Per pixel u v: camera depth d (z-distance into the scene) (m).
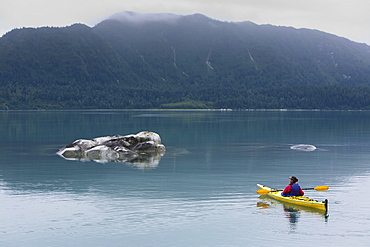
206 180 33.81
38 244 19.52
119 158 46.81
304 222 22.36
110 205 25.58
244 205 25.73
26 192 29.31
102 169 39.19
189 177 35.12
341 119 156.88
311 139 70.56
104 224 22.05
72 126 106.94
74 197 27.75
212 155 49.69
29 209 24.80
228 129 96.69
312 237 20.30
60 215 23.58
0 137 73.12
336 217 23.19
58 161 44.25
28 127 101.56
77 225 21.94
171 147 58.38
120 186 31.31
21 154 50.00
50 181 33.38
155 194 28.62
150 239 20.11
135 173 37.09
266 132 86.94
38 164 42.19
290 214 23.75
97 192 29.23
